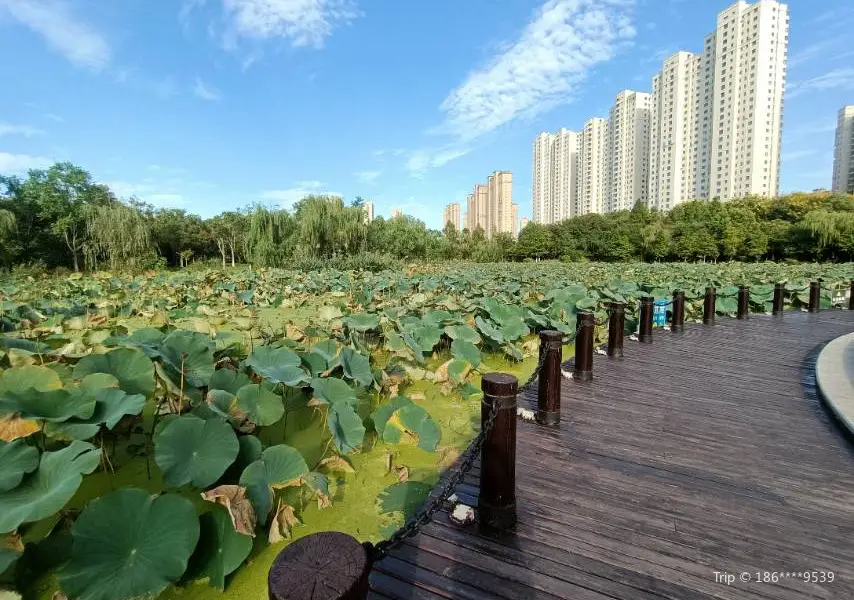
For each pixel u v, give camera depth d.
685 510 2.22
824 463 2.72
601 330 7.20
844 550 1.93
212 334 4.92
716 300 9.23
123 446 2.97
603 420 3.39
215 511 2.04
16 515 1.75
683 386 4.26
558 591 1.69
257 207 23.14
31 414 2.20
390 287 10.96
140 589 1.68
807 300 10.47
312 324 5.76
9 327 5.59
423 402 4.08
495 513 2.04
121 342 3.28
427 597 1.65
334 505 2.43
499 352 5.87
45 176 26.72
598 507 2.24
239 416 2.71
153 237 30.48
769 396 3.97
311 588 0.92
